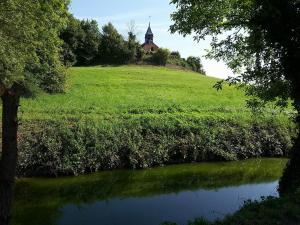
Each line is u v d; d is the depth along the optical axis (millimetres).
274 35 16016
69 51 72375
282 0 15555
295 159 16219
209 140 30172
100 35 81000
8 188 9594
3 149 9648
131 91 44875
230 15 18344
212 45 19266
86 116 29953
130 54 80500
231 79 18422
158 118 30750
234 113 35688
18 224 16750
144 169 26781
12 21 23297
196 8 18562
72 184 22969
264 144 31906
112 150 26281
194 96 45188
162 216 17938
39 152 24031
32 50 25844
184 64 86312
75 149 25047
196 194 21641
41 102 34219
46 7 27062
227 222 10469
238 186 23453
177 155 28766
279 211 10977
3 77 23375
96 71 59688
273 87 17891
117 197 20938
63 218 17641
